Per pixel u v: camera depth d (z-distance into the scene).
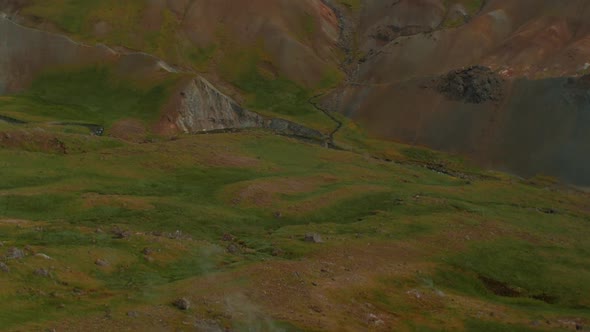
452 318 43.41
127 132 126.38
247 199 73.75
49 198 64.62
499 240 65.62
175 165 86.31
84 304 33.50
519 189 101.88
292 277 43.03
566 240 70.31
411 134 162.12
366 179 94.25
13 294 32.75
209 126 145.50
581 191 132.88
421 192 88.38
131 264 41.38
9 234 45.81
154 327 31.88
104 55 161.38
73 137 95.56
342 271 47.75
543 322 45.19
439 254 58.62
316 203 75.06
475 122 160.25
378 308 42.72
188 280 39.56
